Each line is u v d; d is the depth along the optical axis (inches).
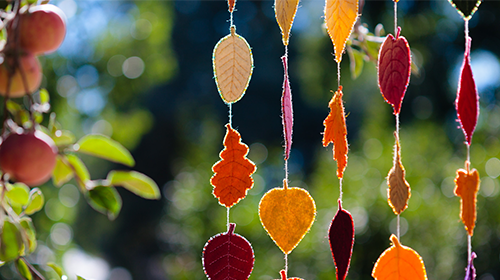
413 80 213.3
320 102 248.8
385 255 52.0
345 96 222.4
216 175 51.5
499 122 168.1
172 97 404.2
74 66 209.9
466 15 50.2
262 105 385.4
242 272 51.4
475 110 50.6
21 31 49.7
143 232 355.6
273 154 245.1
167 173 387.9
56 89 173.0
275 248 138.6
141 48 273.1
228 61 51.7
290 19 50.7
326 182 149.5
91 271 181.0
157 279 313.0
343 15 51.1
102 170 299.6
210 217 159.5
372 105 202.8
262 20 400.2
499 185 136.7
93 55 235.9
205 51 425.4
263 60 388.5
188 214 164.7
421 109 222.4
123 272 320.2
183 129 380.2
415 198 135.6
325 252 131.4
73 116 187.5
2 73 49.7
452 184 140.1
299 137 364.8
